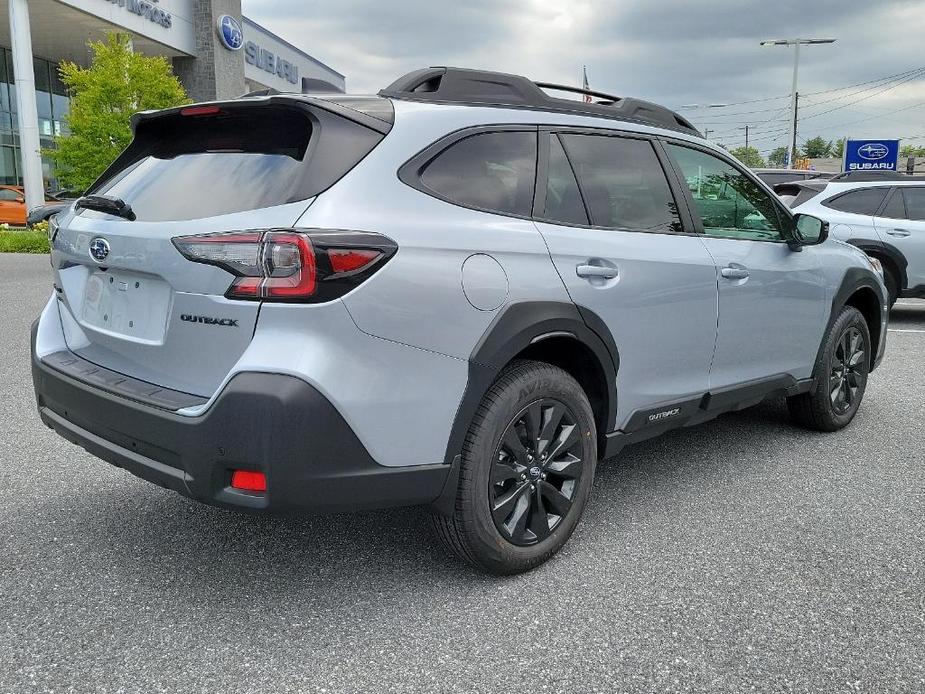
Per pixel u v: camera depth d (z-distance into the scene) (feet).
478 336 8.90
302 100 8.59
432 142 9.19
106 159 68.39
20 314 30.09
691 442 15.72
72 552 10.48
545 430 9.89
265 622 8.81
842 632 8.70
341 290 7.84
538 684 7.73
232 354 8.07
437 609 9.12
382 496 8.42
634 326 10.85
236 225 8.00
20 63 81.46
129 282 9.21
